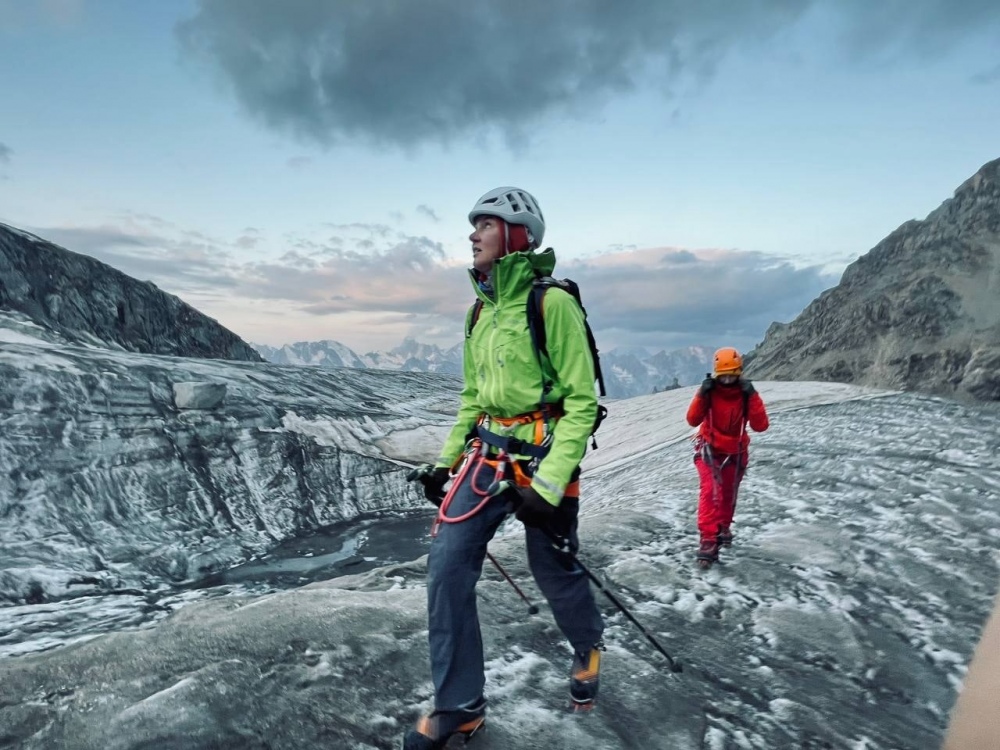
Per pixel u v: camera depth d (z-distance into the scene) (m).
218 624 3.27
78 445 11.75
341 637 3.20
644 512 7.02
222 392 14.84
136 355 16.75
